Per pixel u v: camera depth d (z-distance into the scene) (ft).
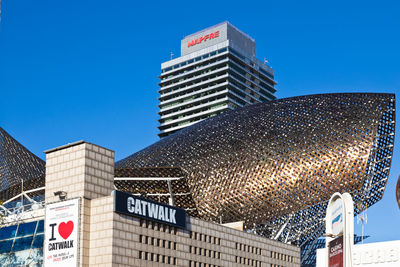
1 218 278.26
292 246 337.31
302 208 374.63
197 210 392.68
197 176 390.21
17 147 450.30
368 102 385.91
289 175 376.07
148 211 256.93
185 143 412.57
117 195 245.24
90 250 245.65
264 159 381.40
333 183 370.73
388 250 258.98
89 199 252.01
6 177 427.33
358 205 377.71
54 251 249.14
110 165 266.57
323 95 407.64
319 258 279.49
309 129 383.86
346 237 200.64
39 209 264.72
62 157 264.31
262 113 410.93
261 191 378.73
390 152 378.94
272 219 379.35
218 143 399.85
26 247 259.60
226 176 385.29
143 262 251.19
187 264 272.31
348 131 375.86
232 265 297.12
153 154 415.64
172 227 269.03
